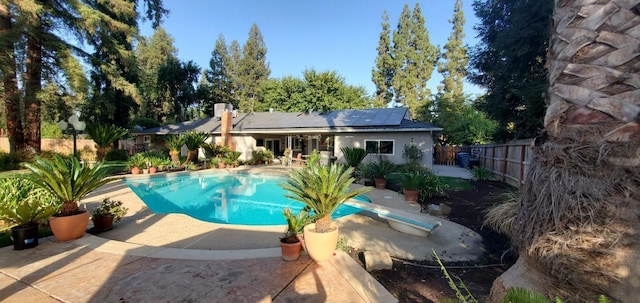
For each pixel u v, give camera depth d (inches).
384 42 1578.5
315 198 150.6
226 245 181.3
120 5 608.4
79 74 529.3
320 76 1230.3
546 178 73.4
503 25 501.7
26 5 437.4
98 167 197.6
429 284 131.9
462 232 211.8
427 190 335.3
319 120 750.5
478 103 605.3
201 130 828.0
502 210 207.8
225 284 122.9
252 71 1845.5
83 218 179.2
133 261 145.2
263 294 115.3
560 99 71.2
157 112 1337.4
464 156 780.0
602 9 63.4
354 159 521.3
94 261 144.7
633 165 57.9
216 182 538.6
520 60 450.6
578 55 67.3
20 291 115.5
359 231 217.9
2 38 438.3
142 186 461.4
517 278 81.7
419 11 1504.7
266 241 189.3
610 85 61.7
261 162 791.1
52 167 171.0
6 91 502.3
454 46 1478.8
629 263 57.2
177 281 125.0
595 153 63.0
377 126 631.8
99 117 732.0
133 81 828.0
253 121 863.1
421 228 200.7
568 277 65.4
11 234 174.9
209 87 1510.8
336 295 115.5
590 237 62.0
